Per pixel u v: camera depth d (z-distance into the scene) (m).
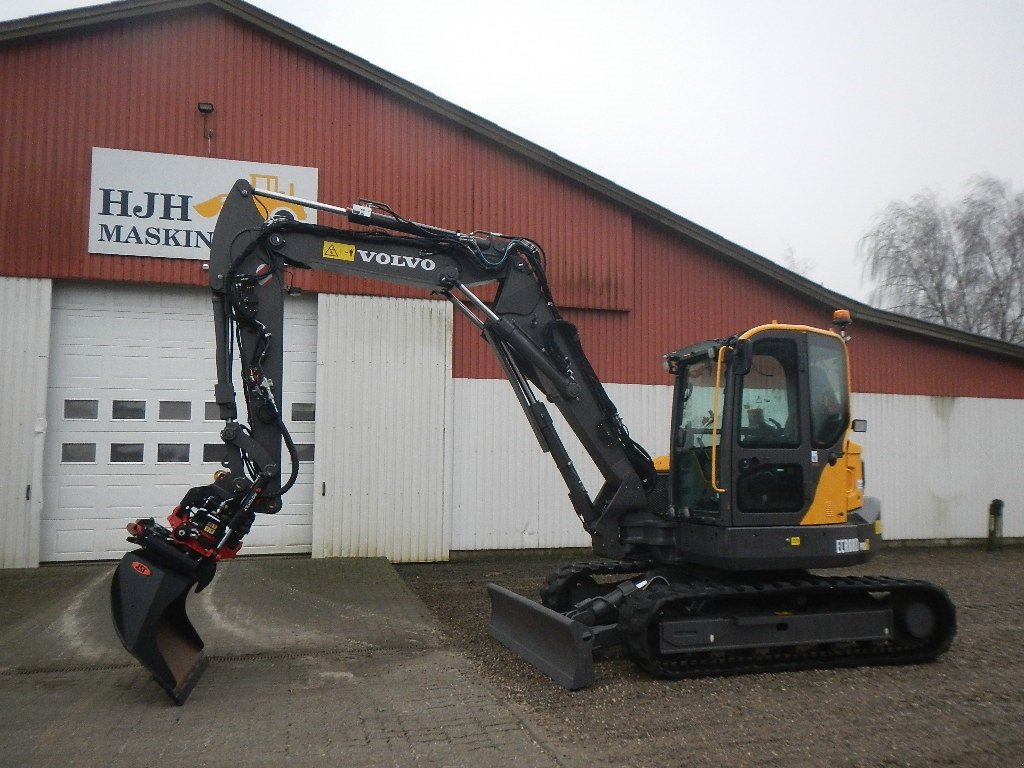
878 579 7.09
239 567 10.67
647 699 5.74
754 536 6.54
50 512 10.74
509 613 7.20
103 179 10.88
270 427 6.14
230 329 6.25
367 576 10.29
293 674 6.34
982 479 15.13
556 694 5.84
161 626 6.06
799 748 4.79
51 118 10.76
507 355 6.97
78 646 7.07
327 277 11.70
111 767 4.46
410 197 12.08
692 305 13.56
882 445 14.65
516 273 6.96
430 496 11.94
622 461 7.08
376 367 11.81
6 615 8.14
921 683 6.22
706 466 6.95
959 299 28.02
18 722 5.19
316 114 11.73
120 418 11.05
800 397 6.86
